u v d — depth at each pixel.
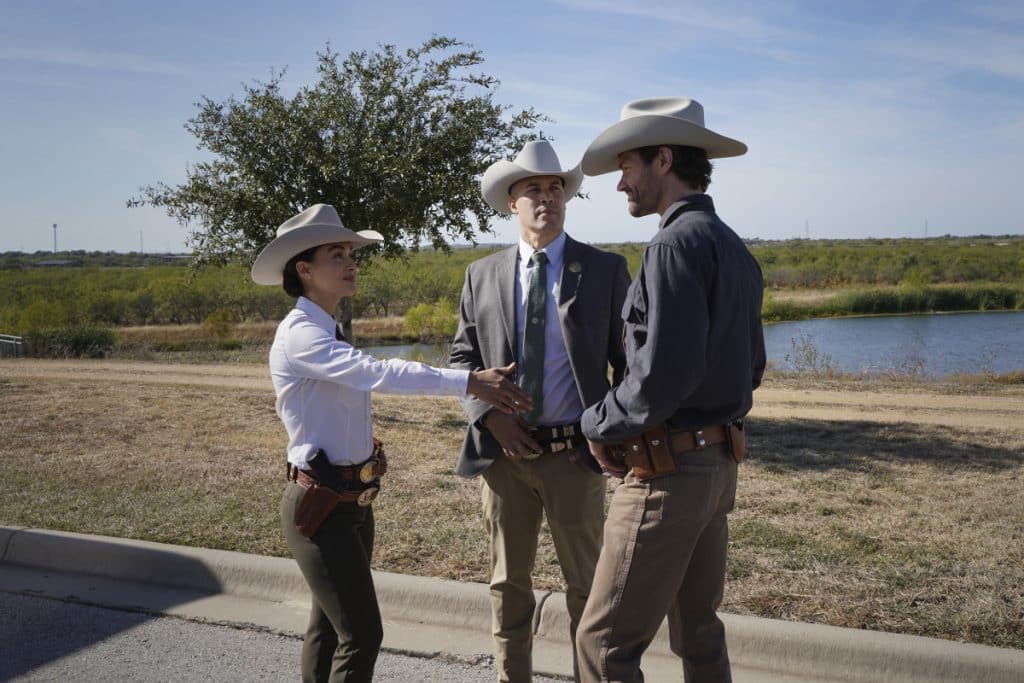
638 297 2.67
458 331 3.81
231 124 9.16
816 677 3.66
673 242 2.62
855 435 8.59
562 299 3.44
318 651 3.21
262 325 32.59
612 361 3.58
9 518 5.65
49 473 6.88
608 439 2.74
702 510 2.71
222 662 3.95
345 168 9.12
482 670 3.87
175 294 35.56
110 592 4.79
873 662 3.62
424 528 5.41
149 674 3.83
